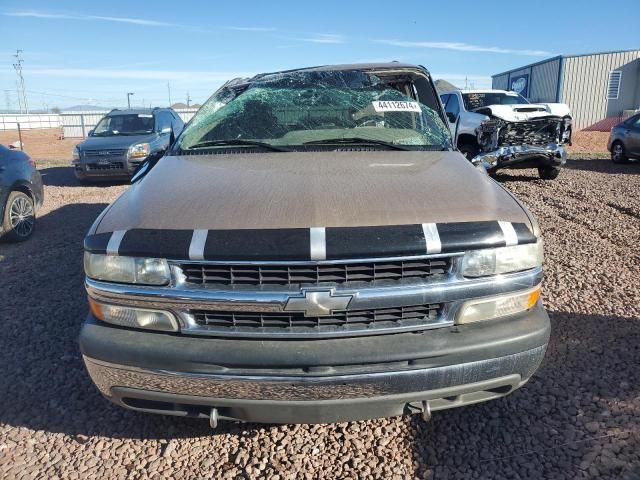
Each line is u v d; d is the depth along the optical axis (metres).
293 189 2.43
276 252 2.04
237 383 2.10
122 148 10.55
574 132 28.16
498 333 2.18
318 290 2.05
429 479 2.37
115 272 2.19
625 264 5.01
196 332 2.15
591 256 5.26
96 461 2.54
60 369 3.34
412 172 2.70
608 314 3.88
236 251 2.05
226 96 3.81
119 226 2.30
